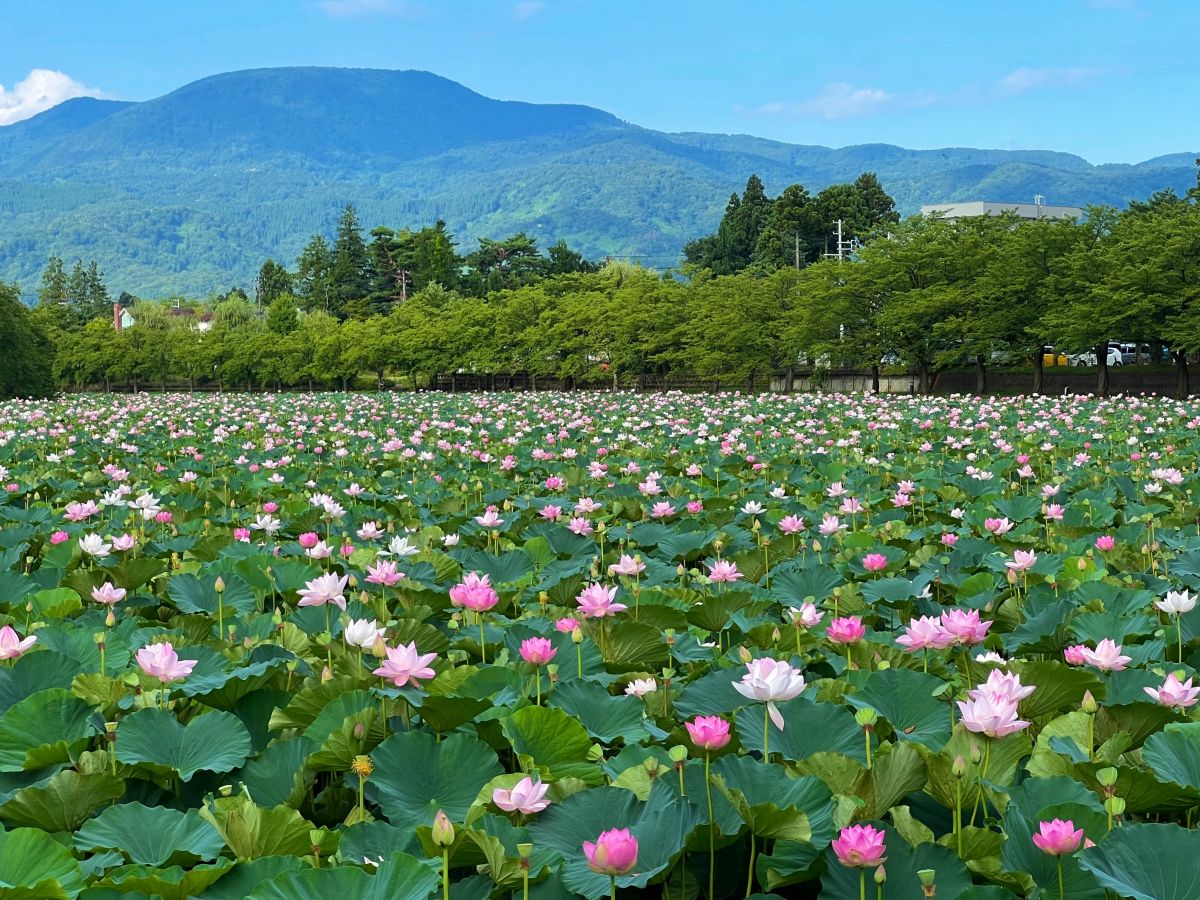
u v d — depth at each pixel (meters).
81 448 21.34
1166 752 4.24
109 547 9.21
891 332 51.22
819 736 4.63
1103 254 45.00
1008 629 7.36
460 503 13.35
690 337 63.12
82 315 169.00
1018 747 4.29
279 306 119.44
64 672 5.39
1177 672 5.38
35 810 4.07
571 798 3.90
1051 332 45.44
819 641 6.75
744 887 3.92
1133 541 10.20
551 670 5.22
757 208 123.44
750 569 9.44
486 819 3.75
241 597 7.78
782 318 58.97
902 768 4.09
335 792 4.64
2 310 56.72
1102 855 3.33
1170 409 29.17
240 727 4.66
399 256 138.88
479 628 6.53
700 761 4.20
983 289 47.97
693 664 6.18
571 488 15.69
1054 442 20.78
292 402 47.31
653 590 7.79
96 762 4.46
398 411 36.88
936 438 22.70
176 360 101.56
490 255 137.38
